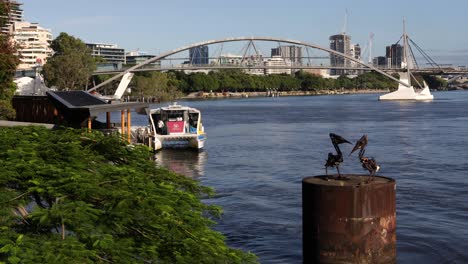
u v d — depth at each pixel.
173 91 181.50
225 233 20.58
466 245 18.66
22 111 46.69
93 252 6.71
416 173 34.34
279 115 102.19
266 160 42.25
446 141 53.38
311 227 13.29
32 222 7.17
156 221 7.73
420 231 20.41
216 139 59.41
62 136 10.37
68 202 7.41
